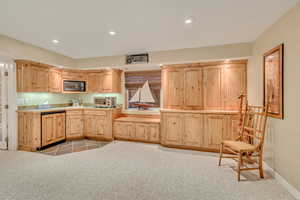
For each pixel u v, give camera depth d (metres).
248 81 3.41
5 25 2.45
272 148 2.45
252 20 2.30
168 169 2.65
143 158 3.13
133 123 4.25
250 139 3.10
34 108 4.01
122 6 1.94
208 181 2.28
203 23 2.39
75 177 2.37
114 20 2.30
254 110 3.02
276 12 2.08
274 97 2.35
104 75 4.61
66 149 3.63
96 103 4.82
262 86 2.77
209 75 3.72
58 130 4.03
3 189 2.05
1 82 3.53
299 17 1.85
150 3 1.88
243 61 3.47
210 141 3.52
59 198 1.88
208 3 1.88
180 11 2.06
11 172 2.51
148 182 2.25
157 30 2.64
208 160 3.04
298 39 1.87
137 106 4.80
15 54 3.03
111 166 2.75
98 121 4.44
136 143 4.15
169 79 4.04
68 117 4.32
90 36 2.90
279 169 2.26
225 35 2.86
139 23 2.40
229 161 3.00
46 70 3.98
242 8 1.99
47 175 2.42
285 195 1.96
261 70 2.81
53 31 2.68
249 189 2.09
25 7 1.95
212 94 3.71
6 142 3.55
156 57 3.83
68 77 4.53
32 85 3.65
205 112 3.53
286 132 2.09
